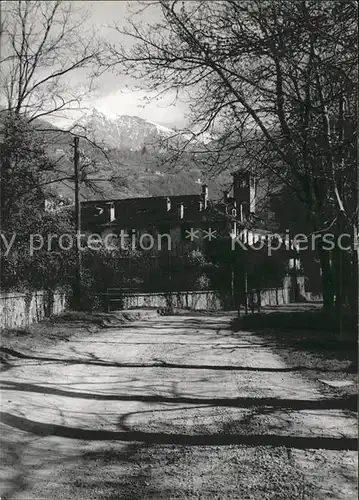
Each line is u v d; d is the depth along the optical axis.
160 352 16.38
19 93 22.50
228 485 5.70
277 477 5.88
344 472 5.99
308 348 17.00
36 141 20.92
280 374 12.40
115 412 8.85
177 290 45.09
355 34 7.27
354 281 16.89
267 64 8.67
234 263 47.03
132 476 6.04
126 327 24.61
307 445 6.97
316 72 8.20
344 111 9.18
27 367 12.91
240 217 12.30
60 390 10.42
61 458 6.66
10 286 20.58
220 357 15.30
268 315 28.53
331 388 10.52
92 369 13.14
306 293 62.41
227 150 10.25
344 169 9.56
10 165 20.30
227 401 9.56
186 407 9.16
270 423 8.01
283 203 14.08
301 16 7.26
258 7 7.45
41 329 19.83
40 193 21.31
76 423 8.20
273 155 10.23
